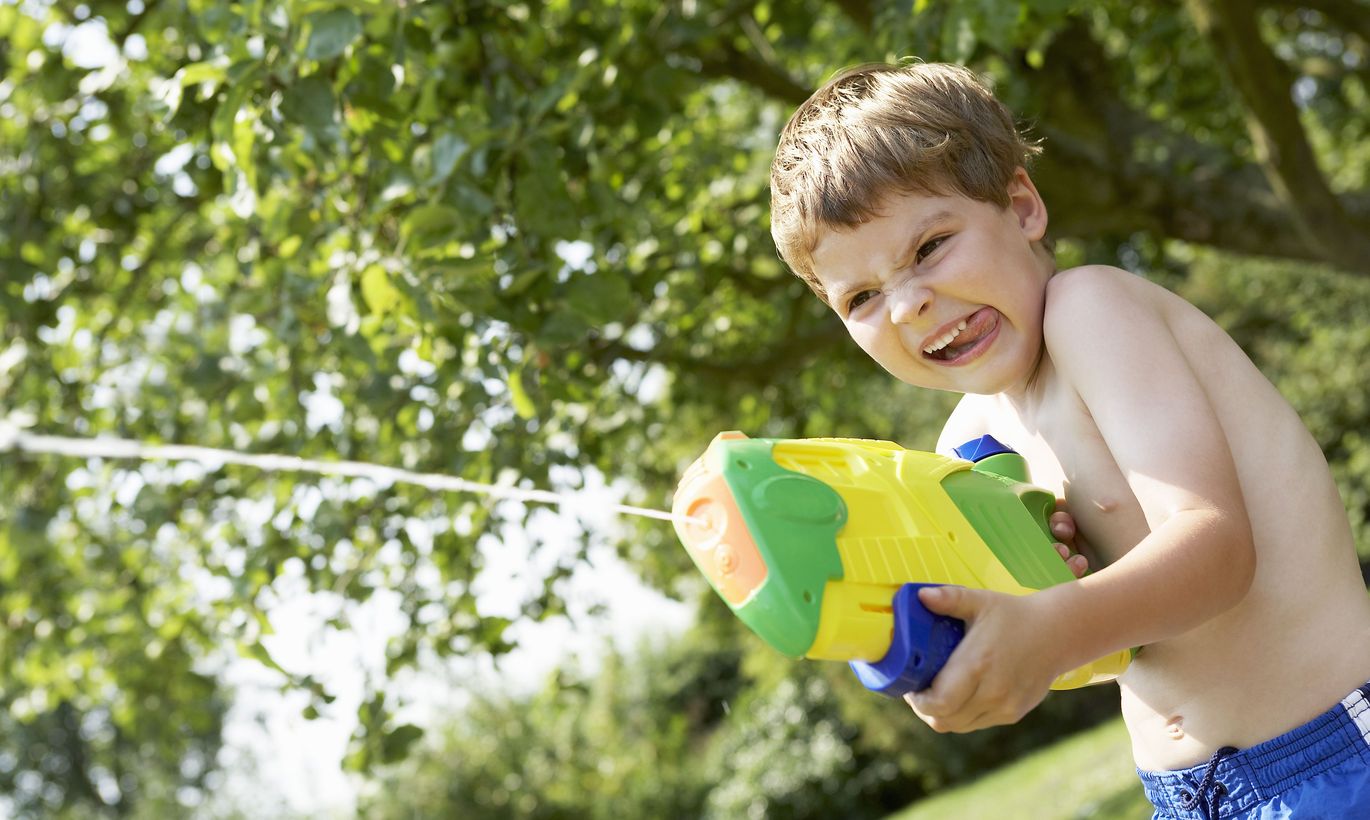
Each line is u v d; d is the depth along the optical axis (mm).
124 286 4461
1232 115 6039
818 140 1334
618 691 16172
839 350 5406
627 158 3729
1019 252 1313
